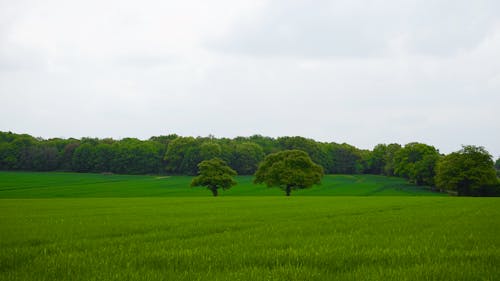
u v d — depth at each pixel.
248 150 168.62
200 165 90.94
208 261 9.80
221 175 90.00
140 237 15.04
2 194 92.88
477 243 12.62
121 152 165.75
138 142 176.12
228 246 12.28
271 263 9.70
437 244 12.47
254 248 11.98
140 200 55.97
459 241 13.09
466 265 8.98
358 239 13.75
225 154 164.75
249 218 23.66
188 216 25.81
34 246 12.80
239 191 110.44
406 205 37.53
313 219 22.73
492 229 16.72
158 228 18.36
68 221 22.56
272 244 12.70
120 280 7.85
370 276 8.06
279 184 85.12
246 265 9.47
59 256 10.58
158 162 167.25
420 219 21.88
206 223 20.52
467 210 29.78
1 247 12.71
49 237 14.95
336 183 135.00
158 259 10.02
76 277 8.13
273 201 48.78
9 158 162.25
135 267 9.23
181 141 164.75
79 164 167.00
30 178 135.62
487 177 94.19
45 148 171.12
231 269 8.95
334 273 8.55
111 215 27.52
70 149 172.38
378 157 179.88
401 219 22.00
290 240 13.53
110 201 53.06
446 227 17.64
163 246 12.46
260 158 170.75
